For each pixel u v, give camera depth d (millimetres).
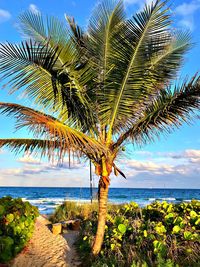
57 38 6445
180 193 81250
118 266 5738
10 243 6336
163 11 5867
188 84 5977
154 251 5559
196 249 5668
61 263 7152
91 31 6609
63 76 6117
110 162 6742
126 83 6461
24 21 6582
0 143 6375
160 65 6789
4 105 5480
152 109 6746
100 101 6621
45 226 12797
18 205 8492
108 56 6449
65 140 5398
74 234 11008
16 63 5707
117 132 7039
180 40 7051
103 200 6867
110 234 7461
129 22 6098
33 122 4988
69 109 6473
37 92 6086
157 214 8734
